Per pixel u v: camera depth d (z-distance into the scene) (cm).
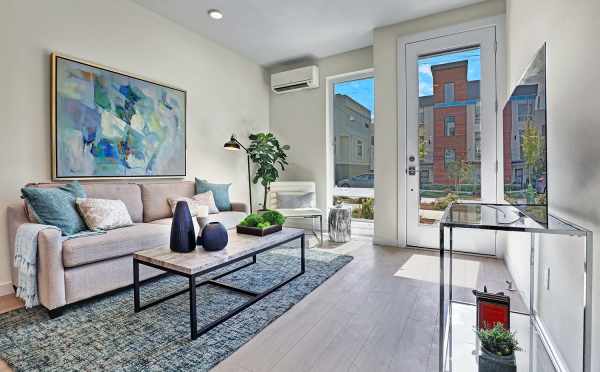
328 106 475
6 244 236
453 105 339
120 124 308
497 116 316
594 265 112
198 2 323
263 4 327
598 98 106
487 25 319
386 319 192
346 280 261
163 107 350
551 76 156
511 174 199
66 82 267
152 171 339
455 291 237
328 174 476
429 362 149
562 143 141
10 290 236
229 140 448
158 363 147
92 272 211
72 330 178
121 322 187
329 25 372
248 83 482
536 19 186
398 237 374
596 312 110
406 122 365
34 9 251
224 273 272
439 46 344
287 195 441
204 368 144
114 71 302
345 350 160
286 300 219
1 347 161
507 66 302
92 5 288
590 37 112
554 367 139
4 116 236
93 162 286
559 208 145
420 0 319
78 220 233
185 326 182
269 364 148
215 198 374
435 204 353
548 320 161
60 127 263
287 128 511
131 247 234
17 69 242
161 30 351
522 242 223
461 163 336
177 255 191
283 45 431
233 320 190
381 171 381
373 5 329
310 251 354
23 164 246
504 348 127
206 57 409
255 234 246
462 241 341
